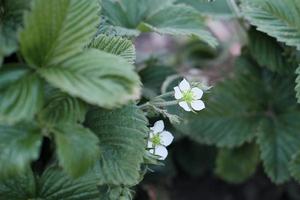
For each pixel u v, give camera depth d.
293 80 0.51
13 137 0.31
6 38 0.31
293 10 0.43
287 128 0.51
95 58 0.31
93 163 0.32
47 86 0.33
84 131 0.32
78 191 0.36
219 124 0.52
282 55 0.49
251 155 0.54
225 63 0.62
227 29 0.68
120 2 0.46
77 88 0.30
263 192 0.63
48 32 0.32
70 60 0.32
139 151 0.35
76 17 0.32
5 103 0.30
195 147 0.60
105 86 0.30
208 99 0.50
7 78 0.31
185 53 0.64
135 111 0.36
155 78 0.52
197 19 0.46
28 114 0.30
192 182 0.63
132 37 0.46
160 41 0.74
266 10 0.44
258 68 0.53
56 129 0.32
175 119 0.38
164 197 0.56
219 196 0.64
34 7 0.31
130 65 0.31
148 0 0.47
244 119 0.52
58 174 0.36
